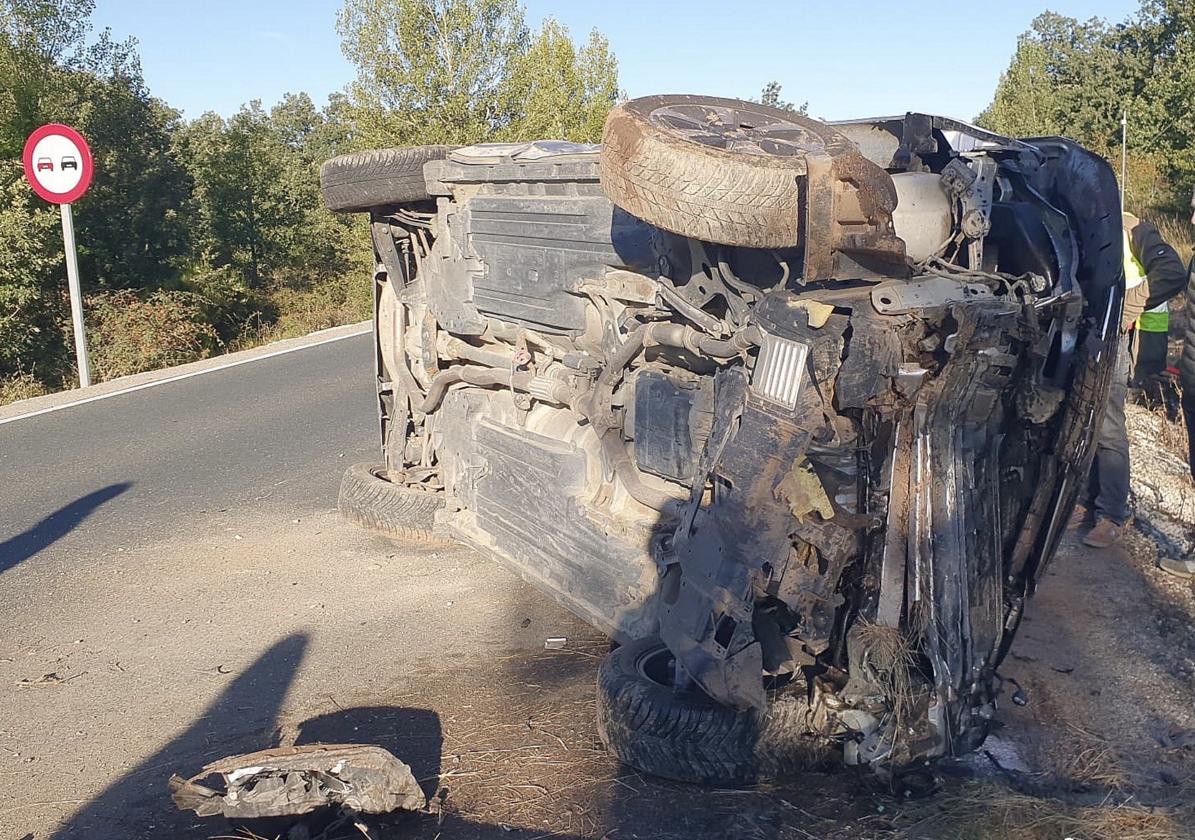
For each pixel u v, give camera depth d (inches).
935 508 129.3
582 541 179.6
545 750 147.7
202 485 305.7
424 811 132.7
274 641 193.6
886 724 129.5
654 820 128.5
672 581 157.2
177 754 153.7
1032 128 1137.4
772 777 134.6
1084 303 146.3
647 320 161.5
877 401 122.0
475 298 213.8
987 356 125.6
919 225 137.1
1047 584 197.6
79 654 190.9
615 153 129.7
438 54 1027.9
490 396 220.1
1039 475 144.6
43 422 405.7
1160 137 942.4
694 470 153.0
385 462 273.4
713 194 121.0
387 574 226.8
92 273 937.5
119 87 979.9
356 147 1037.8
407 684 173.2
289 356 575.8
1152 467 267.0
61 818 137.3
